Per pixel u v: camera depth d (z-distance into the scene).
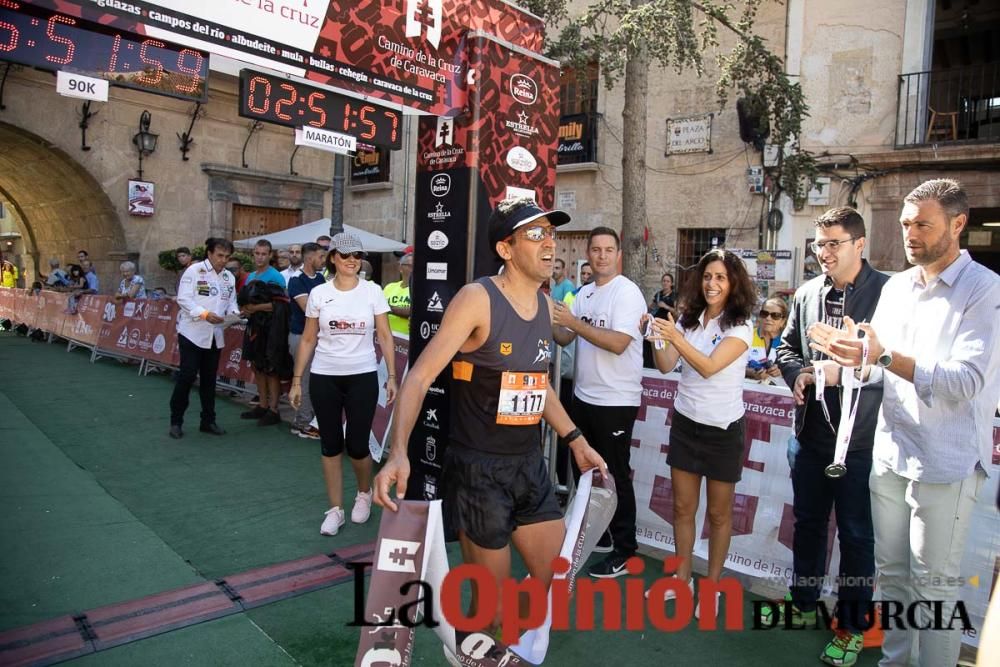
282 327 6.55
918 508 2.47
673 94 11.76
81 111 13.04
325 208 16.97
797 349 3.28
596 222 12.76
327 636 3.00
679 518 3.39
